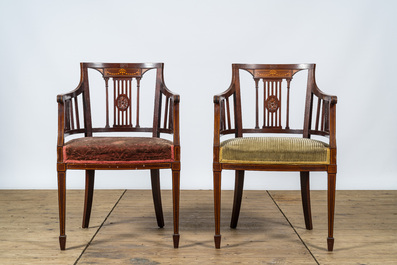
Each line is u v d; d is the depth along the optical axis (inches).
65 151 88.6
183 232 101.3
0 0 138.9
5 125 142.5
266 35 140.5
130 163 88.9
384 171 144.3
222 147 90.1
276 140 91.5
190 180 144.8
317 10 139.8
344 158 144.1
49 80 141.3
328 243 90.4
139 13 139.9
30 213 115.6
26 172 143.8
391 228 104.5
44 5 139.5
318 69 141.1
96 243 94.3
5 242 94.7
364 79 141.4
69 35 140.2
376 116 142.6
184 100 142.2
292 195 135.7
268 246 92.9
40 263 84.1
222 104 101.3
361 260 86.0
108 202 126.5
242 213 116.1
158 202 102.7
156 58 141.1
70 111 100.0
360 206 123.0
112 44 140.5
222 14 140.2
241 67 107.0
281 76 107.3
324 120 100.7
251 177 144.8
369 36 140.2
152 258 86.5
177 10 140.0
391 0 139.5
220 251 90.1
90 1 139.6
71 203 125.1
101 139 95.2
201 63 141.2
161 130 105.7
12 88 141.5
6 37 139.7
